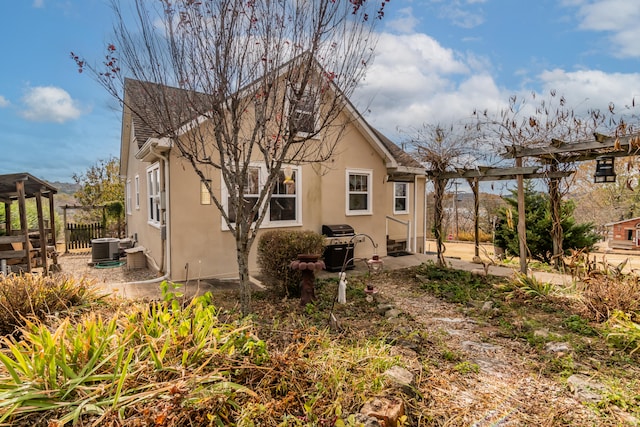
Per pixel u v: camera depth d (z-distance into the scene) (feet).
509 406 9.05
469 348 12.80
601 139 18.69
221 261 25.05
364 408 7.65
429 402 9.06
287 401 7.50
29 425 6.28
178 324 9.24
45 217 50.75
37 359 7.00
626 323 13.41
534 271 26.21
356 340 12.32
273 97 14.61
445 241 59.62
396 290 21.47
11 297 12.64
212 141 20.66
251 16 13.55
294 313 15.79
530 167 22.62
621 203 52.75
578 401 9.33
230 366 8.04
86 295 14.71
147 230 32.32
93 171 65.10
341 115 29.66
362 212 32.60
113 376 6.88
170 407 6.40
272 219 27.02
